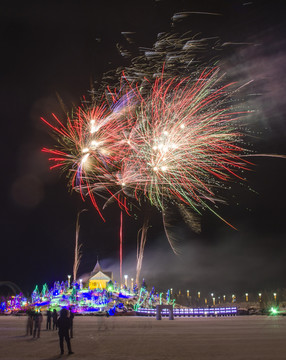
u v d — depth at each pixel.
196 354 15.54
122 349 17.66
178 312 57.94
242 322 40.28
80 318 51.50
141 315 59.94
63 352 16.27
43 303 67.38
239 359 13.91
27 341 22.05
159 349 17.52
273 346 18.22
